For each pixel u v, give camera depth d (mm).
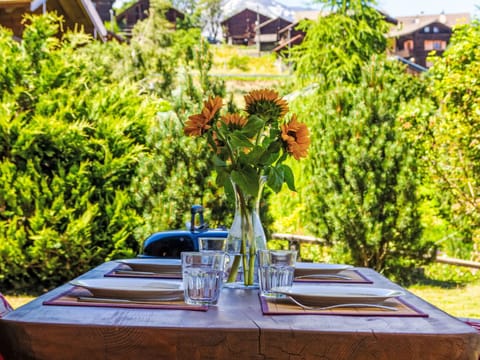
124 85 6504
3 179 5617
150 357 1649
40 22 6238
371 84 6316
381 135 6059
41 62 6129
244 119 2350
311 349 1625
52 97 5961
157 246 3213
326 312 1831
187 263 1947
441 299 5734
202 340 1639
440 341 1605
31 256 5590
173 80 17188
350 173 6027
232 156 2295
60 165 5766
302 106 10430
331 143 6184
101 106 6059
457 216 6867
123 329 1650
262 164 2291
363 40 13609
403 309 1901
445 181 6824
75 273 5730
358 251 6070
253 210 2340
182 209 5477
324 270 2705
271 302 1986
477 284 6504
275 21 59562
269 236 5902
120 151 5898
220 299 2057
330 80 12773
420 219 6152
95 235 5688
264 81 35031
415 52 54219
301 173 7664
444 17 57969
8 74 5930
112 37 21266
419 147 6848
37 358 1669
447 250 7406
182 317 1764
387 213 6035
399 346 1608
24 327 1669
